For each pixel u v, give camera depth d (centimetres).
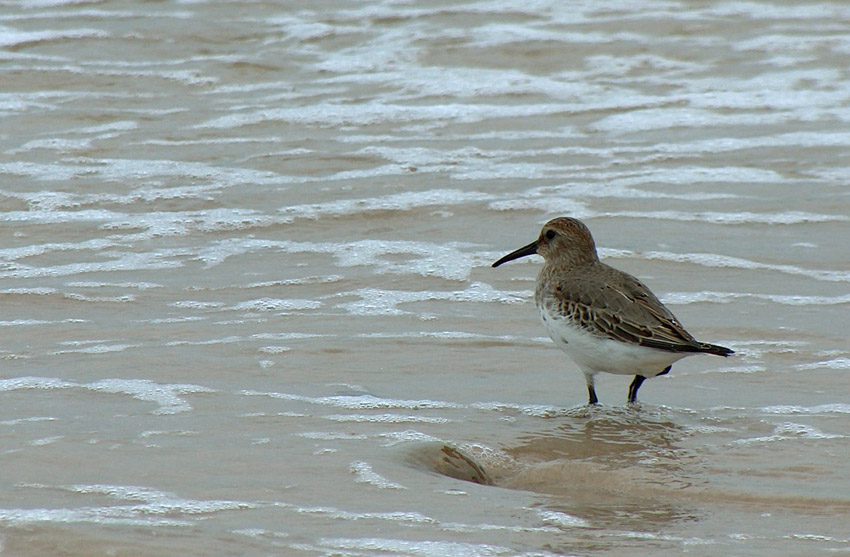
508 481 841
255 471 812
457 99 2177
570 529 726
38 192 1672
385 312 1234
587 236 1043
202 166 1798
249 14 2662
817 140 1909
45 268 1386
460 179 1733
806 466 839
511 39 2486
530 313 1231
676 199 1639
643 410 973
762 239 1467
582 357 990
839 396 994
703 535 720
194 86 2259
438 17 2628
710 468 839
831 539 714
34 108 2103
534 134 1978
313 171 1778
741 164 1800
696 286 1305
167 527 712
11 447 851
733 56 2412
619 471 830
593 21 2602
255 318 1213
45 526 708
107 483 784
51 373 1042
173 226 1543
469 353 1116
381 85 2261
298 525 720
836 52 2417
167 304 1263
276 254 1441
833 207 1592
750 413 959
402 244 1472
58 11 2634
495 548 694
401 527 721
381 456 847
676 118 2056
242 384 1020
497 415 962
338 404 975
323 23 2605
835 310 1218
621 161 1825
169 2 2698
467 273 1361
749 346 1124
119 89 2225
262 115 2078
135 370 1052
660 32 2542
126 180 1733
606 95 2197
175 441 872
